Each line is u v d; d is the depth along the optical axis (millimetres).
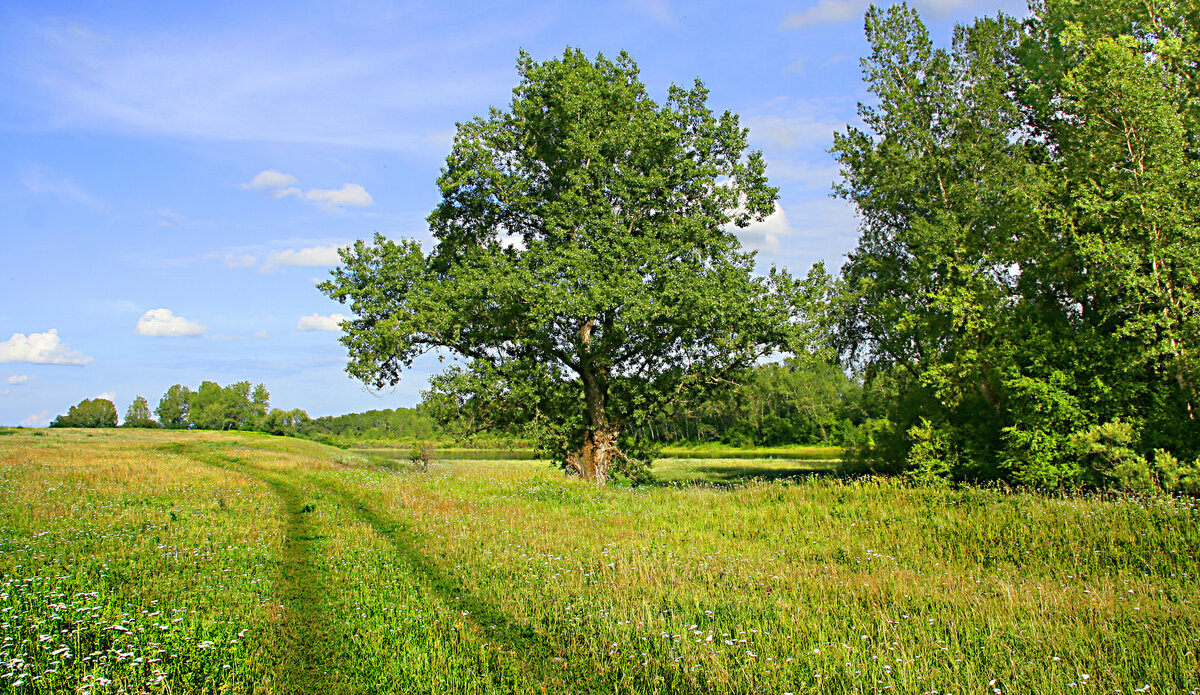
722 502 17859
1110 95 20734
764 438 87500
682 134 26750
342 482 24125
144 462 32500
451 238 28969
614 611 8406
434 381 25422
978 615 7992
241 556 11508
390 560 11578
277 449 57844
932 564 11164
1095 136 21172
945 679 6199
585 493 20016
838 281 33250
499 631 8133
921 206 30391
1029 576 10000
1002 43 31141
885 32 31734
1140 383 21406
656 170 25844
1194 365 18812
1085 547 11461
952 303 25578
